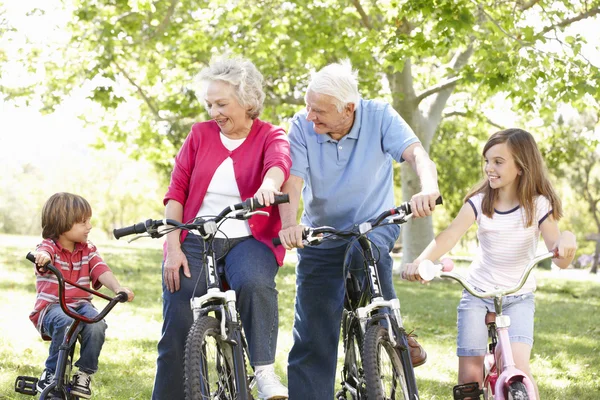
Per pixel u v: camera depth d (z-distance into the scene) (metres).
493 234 3.86
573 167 29.59
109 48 13.52
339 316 4.21
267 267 3.71
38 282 4.16
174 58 15.23
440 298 12.23
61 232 4.11
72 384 3.92
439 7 10.57
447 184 24.08
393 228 4.11
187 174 3.95
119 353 6.61
